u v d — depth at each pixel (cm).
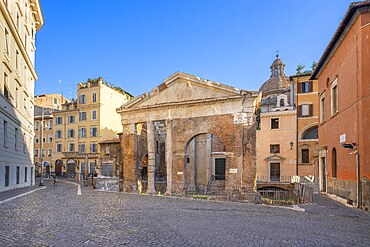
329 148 2339
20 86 2989
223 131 2495
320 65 2541
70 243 873
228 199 2336
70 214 1380
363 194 1634
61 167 6544
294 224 1202
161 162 4222
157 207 1691
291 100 4381
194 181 4222
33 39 3756
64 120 6556
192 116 2650
